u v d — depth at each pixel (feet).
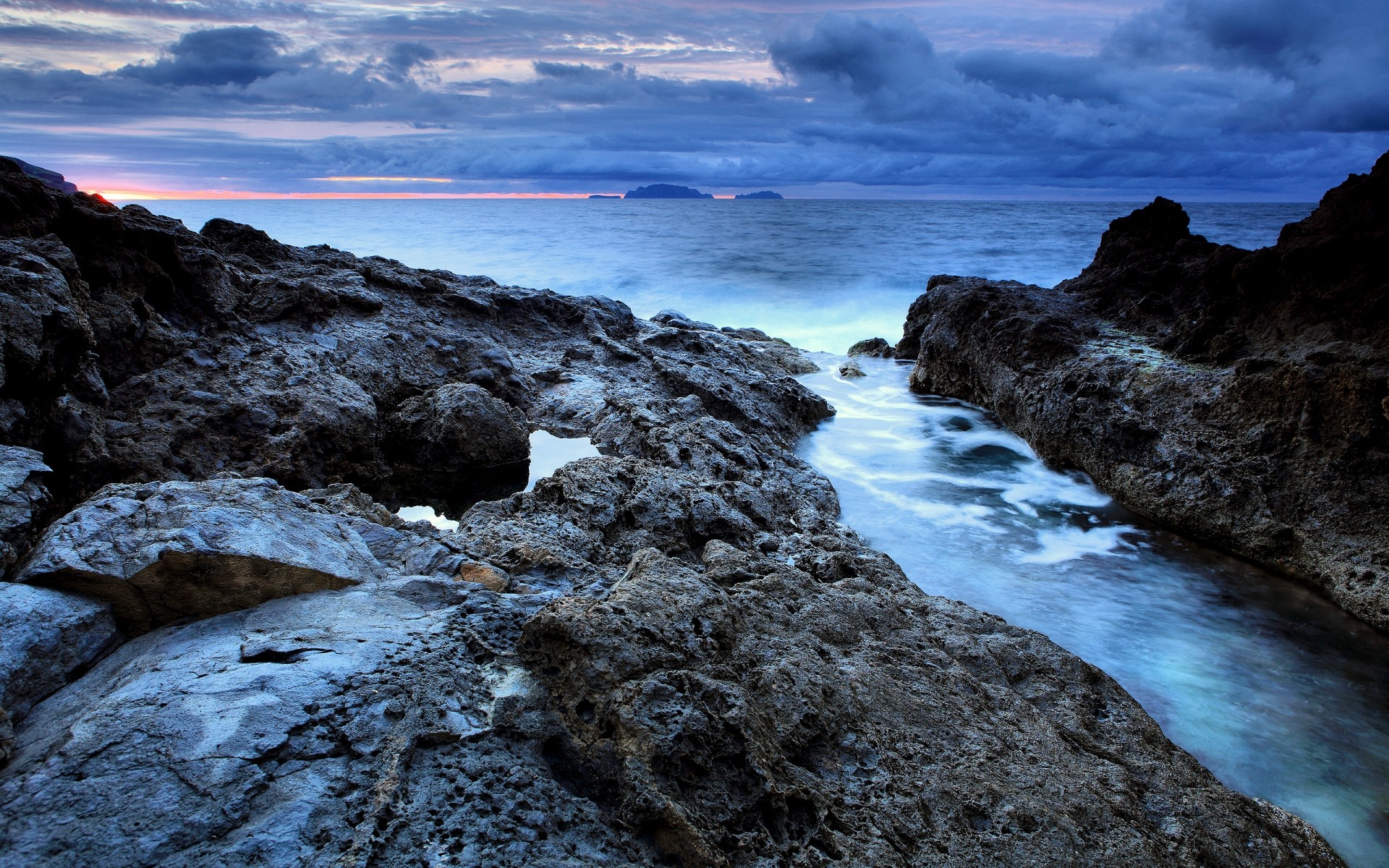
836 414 48.57
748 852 11.43
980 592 26.66
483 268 125.18
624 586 16.25
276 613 14.71
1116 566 28.73
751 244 154.30
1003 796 13.32
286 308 35.88
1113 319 44.83
